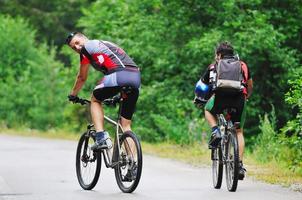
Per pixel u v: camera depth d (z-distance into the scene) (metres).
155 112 59.56
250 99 55.66
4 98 82.69
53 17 116.56
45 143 53.28
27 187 25.83
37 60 87.88
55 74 81.12
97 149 24.22
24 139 60.50
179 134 51.72
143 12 61.53
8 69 85.62
